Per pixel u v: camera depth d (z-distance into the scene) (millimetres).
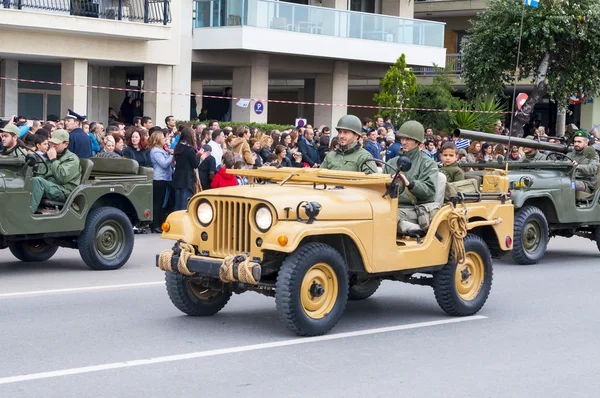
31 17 23688
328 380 7309
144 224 13172
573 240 18859
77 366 7449
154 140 16828
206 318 9477
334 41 31859
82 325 8992
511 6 28719
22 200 11273
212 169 16875
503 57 29422
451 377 7562
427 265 9477
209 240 8672
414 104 30812
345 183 9000
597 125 42438
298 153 19000
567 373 7855
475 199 10438
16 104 26938
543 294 11820
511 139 13898
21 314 9438
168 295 10195
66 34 25234
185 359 7781
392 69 30609
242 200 8414
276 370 7539
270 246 8125
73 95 25734
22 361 7559
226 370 7480
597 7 27922
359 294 10906
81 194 11961
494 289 12102
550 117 44031
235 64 31094
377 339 8828
